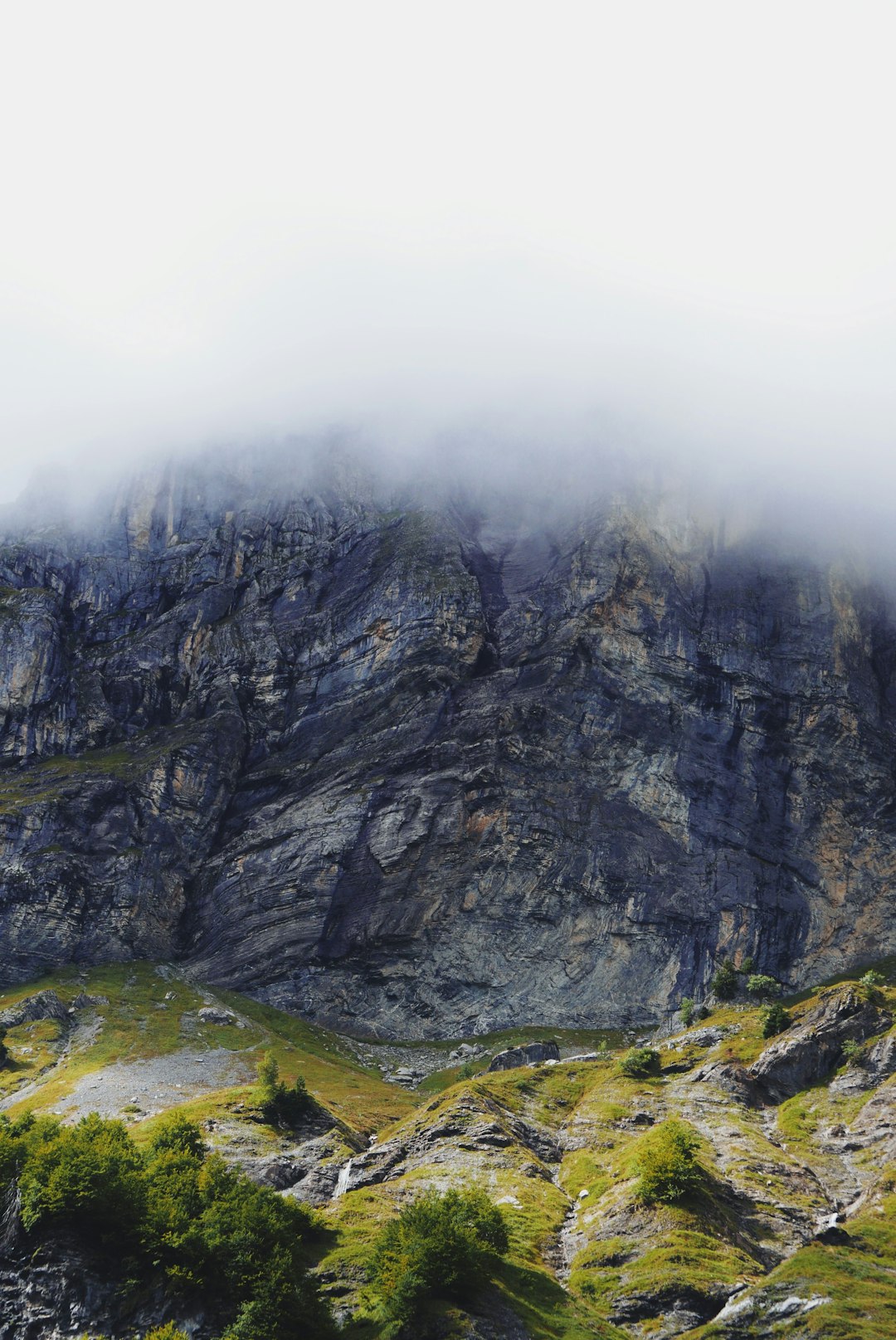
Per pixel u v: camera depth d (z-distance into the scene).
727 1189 112.25
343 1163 123.88
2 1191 100.00
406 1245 92.44
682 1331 89.12
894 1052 138.38
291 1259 92.31
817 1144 125.44
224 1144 123.94
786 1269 93.81
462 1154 124.00
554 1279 97.62
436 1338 83.50
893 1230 102.19
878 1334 82.88
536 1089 151.75
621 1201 109.44
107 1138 108.62
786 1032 151.38
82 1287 89.31
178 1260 90.81
